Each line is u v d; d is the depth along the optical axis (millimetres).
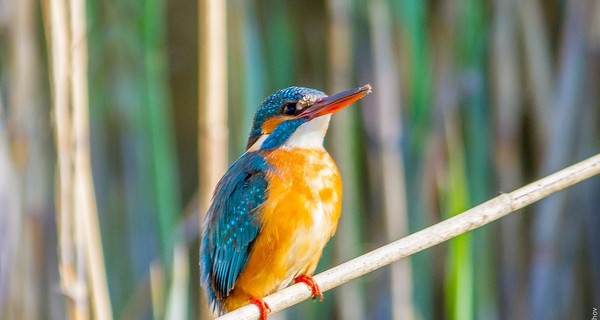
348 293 11609
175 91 15273
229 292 8875
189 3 15211
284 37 12148
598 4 11758
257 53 11703
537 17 11852
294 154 8727
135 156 11969
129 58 12094
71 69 8922
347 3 11750
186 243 12500
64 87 8875
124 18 12102
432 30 12000
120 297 11859
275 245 8531
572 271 11734
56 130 8828
